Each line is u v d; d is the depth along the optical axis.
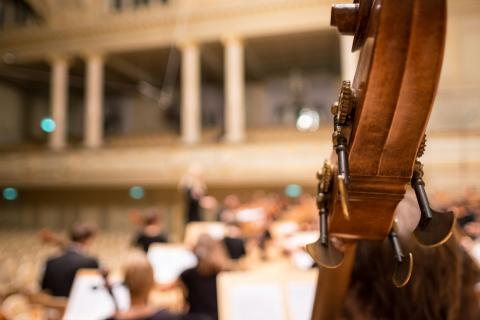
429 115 0.54
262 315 2.67
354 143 0.58
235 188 17.25
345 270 0.84
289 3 16.48
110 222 19.17
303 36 18.08
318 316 0.97
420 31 0.48
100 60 19.23
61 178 18.34
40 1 19.44
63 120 19.31
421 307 0.86
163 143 17.31
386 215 0.64
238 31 17.28
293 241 4.34
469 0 14.39
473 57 14.47
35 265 8.05
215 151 16.53
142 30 18.48
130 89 24.11
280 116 23.05
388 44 0.49
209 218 12.05
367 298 0.92
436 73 0.50
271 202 9.55
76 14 19.17
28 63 20.66
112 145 17.88
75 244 4.40
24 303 4.37
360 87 0.56
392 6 0.48
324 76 22.66
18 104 24.05
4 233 18.06
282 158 15.86
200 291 3.63
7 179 19.05
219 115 23.94
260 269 4.23
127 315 2.51
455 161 13.55
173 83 23.95
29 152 18.95
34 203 20.45
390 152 0.58
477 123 14.02
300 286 2.76
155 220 5.96
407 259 0.60
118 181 17.66
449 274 0.85
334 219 0.66
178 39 17.98
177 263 4.53
